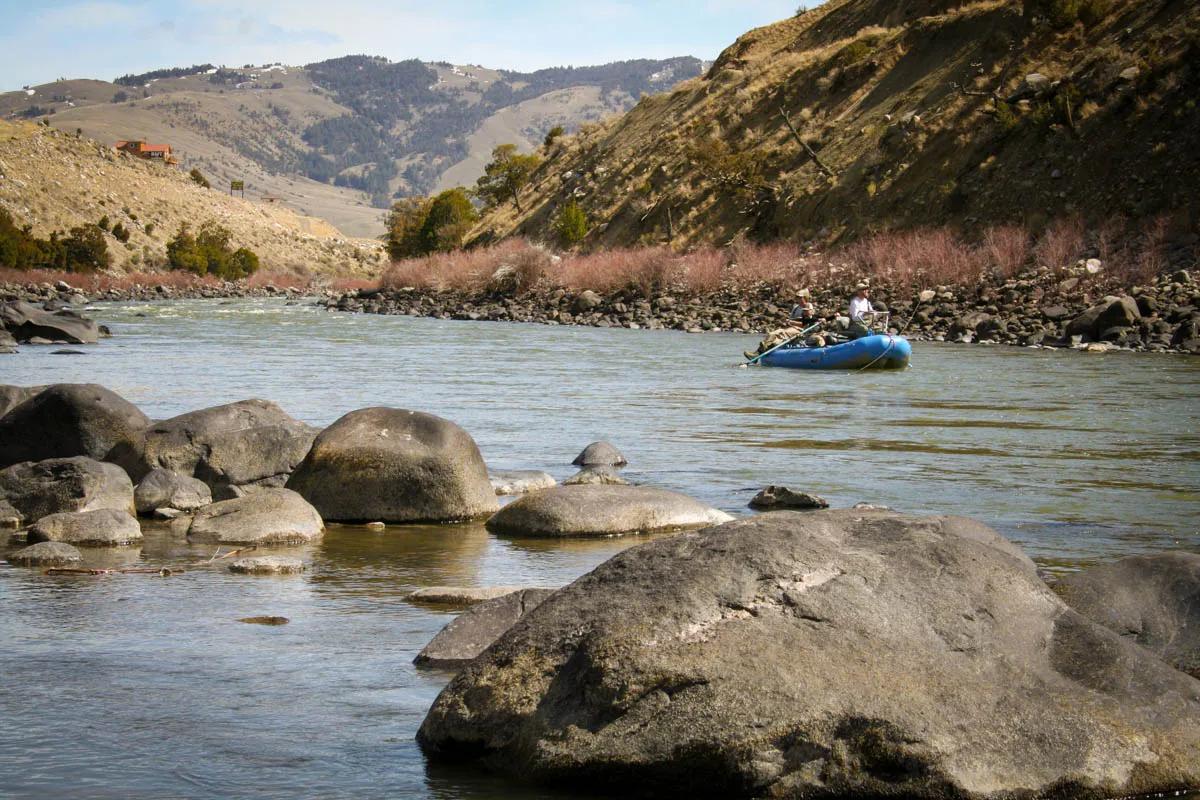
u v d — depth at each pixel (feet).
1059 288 112.06
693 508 32.63
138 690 18.51
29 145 406.41
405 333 122.31
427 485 33.65
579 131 305.53
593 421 55.93
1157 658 16.37
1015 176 139.03
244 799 14.48
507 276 170.30
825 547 16.65
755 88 216.13
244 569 27.04
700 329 126.72
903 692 14.73
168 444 35.94
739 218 181.98
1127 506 35.88
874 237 148.36
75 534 29.86
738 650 14.96
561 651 15.71
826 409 61.00
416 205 344.90
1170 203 120.47
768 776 14.19
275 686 18.76
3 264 266.77
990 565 16.81
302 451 36.55
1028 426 54.44
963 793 14.11
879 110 176.86
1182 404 61.98
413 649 20.80
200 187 483.92
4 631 21.74
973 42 171.63
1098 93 139.54
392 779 15.11
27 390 43.14
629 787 14.55
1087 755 14.64
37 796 14.47
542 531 31.53
